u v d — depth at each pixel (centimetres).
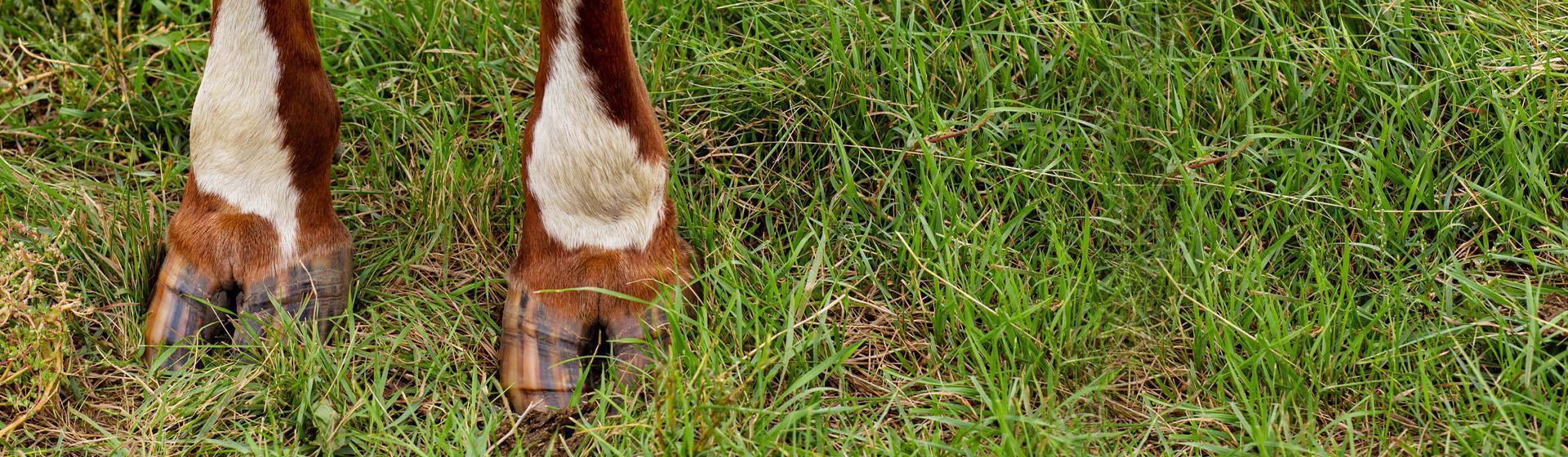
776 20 186
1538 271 165
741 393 156
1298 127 175
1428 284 163
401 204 179
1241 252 168
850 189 172
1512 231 167
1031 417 154
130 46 189
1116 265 165
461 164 175
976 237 167
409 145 181
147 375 160
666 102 181
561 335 159
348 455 156
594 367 163
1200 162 168
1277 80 176
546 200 158
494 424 157
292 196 162
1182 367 160
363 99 183
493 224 176
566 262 159
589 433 154
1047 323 162
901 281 169
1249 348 158
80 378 161
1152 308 162
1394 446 152
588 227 159
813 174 178
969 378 159
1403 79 178
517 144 175
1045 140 174
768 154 177
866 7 187
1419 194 167
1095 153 171
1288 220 169
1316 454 150
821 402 159
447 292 170
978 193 171
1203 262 165
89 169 183
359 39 189
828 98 178
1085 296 161
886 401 160
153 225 172
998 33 180
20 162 180
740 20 189
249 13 158
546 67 156
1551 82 174
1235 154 167
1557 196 168
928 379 159
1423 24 180
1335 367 157
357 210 177
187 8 198
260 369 159
